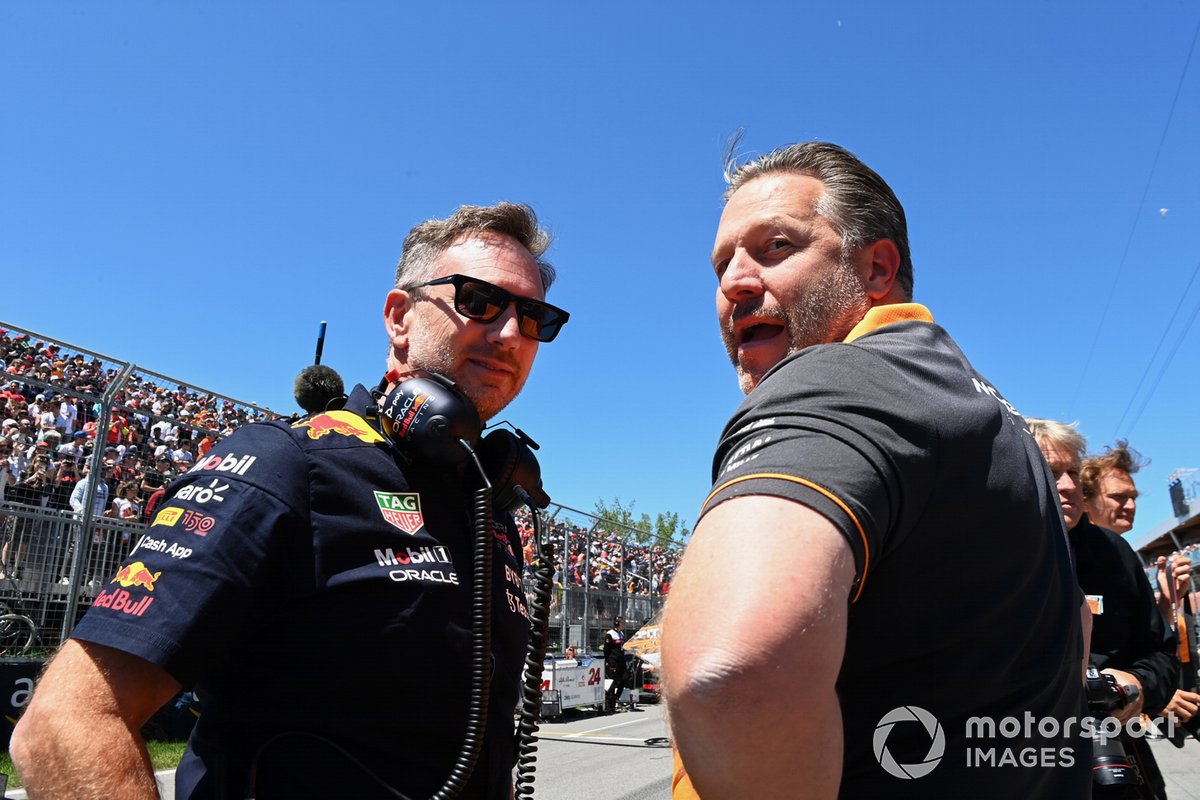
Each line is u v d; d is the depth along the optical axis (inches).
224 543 49.5
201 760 52.8
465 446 58.0
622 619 700.7
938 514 35.0
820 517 30.0
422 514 57.5
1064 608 42.6
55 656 48.1
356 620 51.8
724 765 27.6
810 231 48.0
